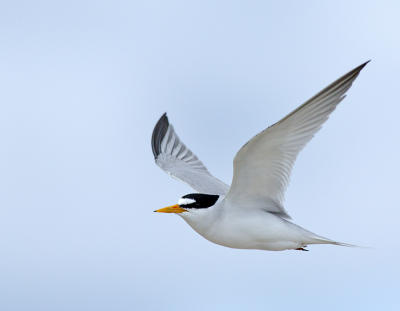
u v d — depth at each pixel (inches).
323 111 392.8
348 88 386.9
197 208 450.6
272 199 442.0
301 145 405.4
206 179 545.6
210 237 455.8
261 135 391.5
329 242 440.5
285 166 418.6
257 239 447.2
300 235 442.6
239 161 415.5
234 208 445.1
